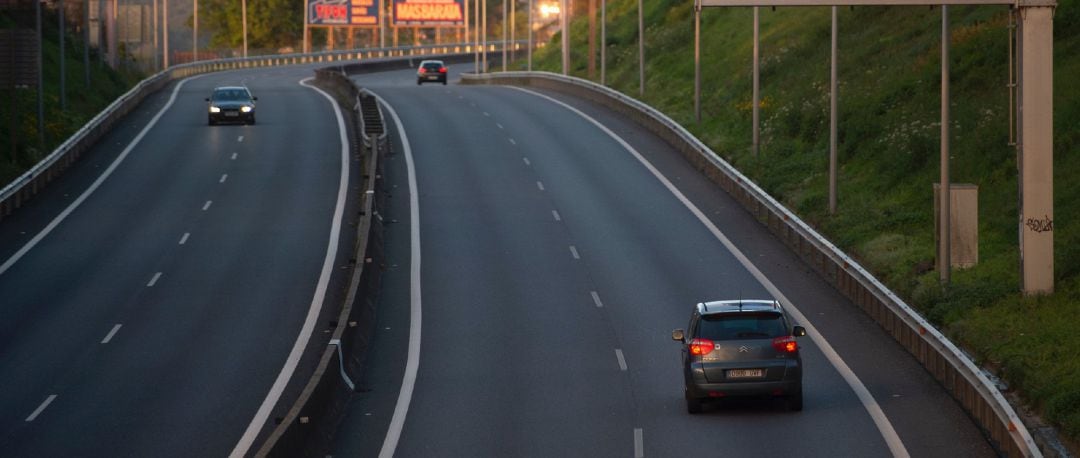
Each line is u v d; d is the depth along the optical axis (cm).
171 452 3212
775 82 10131
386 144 8731
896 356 4169
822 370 4012
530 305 5025
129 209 6981
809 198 6819
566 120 10362
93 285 5353
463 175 7950
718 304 3566
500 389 3881
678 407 3609
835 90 6512
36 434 3391
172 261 5791
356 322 4372
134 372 4066
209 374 4041
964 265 5078
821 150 7900
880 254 5606
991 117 6862
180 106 11738
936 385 3788
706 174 7881
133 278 5475
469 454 3184
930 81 7900
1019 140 4606
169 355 4281
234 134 9662
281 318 4803
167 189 7531
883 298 4538
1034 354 3825
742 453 3098
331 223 6588
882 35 9894
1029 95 4584
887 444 3158
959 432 3262
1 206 6712
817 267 5538
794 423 3381
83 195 7369
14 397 3781
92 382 3947
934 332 3856
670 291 5209
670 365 4131
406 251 6025
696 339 3450
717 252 5931
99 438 3347
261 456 2580
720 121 9606
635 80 13138
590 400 3722
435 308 5006
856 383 3834
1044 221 4541
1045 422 3319
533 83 14100
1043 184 4550
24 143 8575
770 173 7644
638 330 4616
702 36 13350
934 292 4759
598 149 8856
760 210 6594
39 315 4859
